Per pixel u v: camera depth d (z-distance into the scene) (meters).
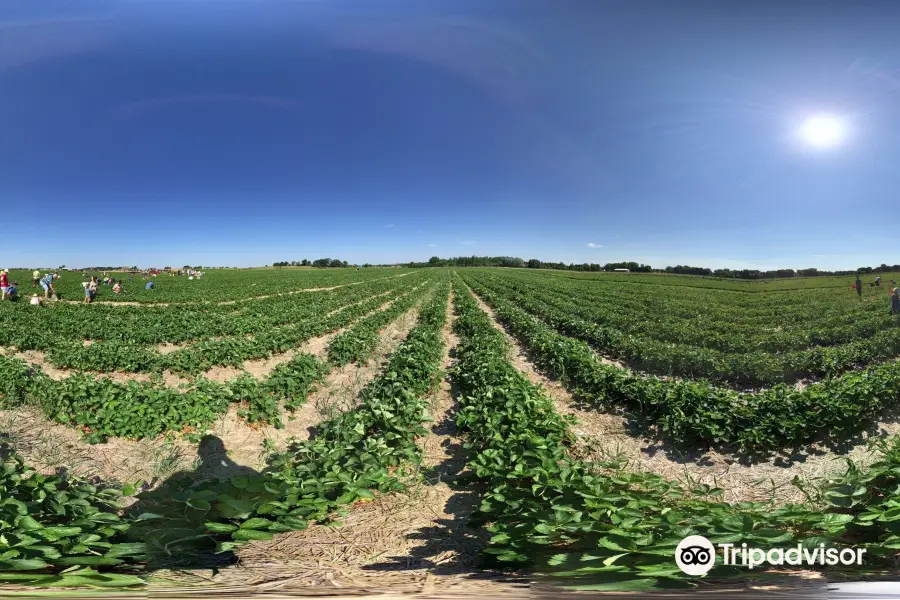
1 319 20.36
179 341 17.61
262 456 7.87
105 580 2.97
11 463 4.98
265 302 33.03
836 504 4.23
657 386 9.43
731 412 8.22
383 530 4.86
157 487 6.48
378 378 10.63
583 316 25.75
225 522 4.49
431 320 21.62
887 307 26.67
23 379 9.67
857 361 14.67
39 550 3.16
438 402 10.39
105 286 44.56
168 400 8.67
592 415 9.77
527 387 9.31
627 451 8.11
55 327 18.52
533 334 17.25
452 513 5.41
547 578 3.13
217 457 7.65
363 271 107.75
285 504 4.82
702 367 13.62
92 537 3.51
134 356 12.79
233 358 13.67
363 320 21.39
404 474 6.58
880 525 3.66
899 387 9.27
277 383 10.21
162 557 3.68
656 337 19.67
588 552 3.46
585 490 4.52
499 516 4.43
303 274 87.06
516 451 6.00
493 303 33.06
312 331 19.08
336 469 5.89
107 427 7.86
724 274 83.38
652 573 2.91
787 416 8.07
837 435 7.87
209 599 2.78
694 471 7.39
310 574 3.54
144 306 29.53
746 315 28.44
